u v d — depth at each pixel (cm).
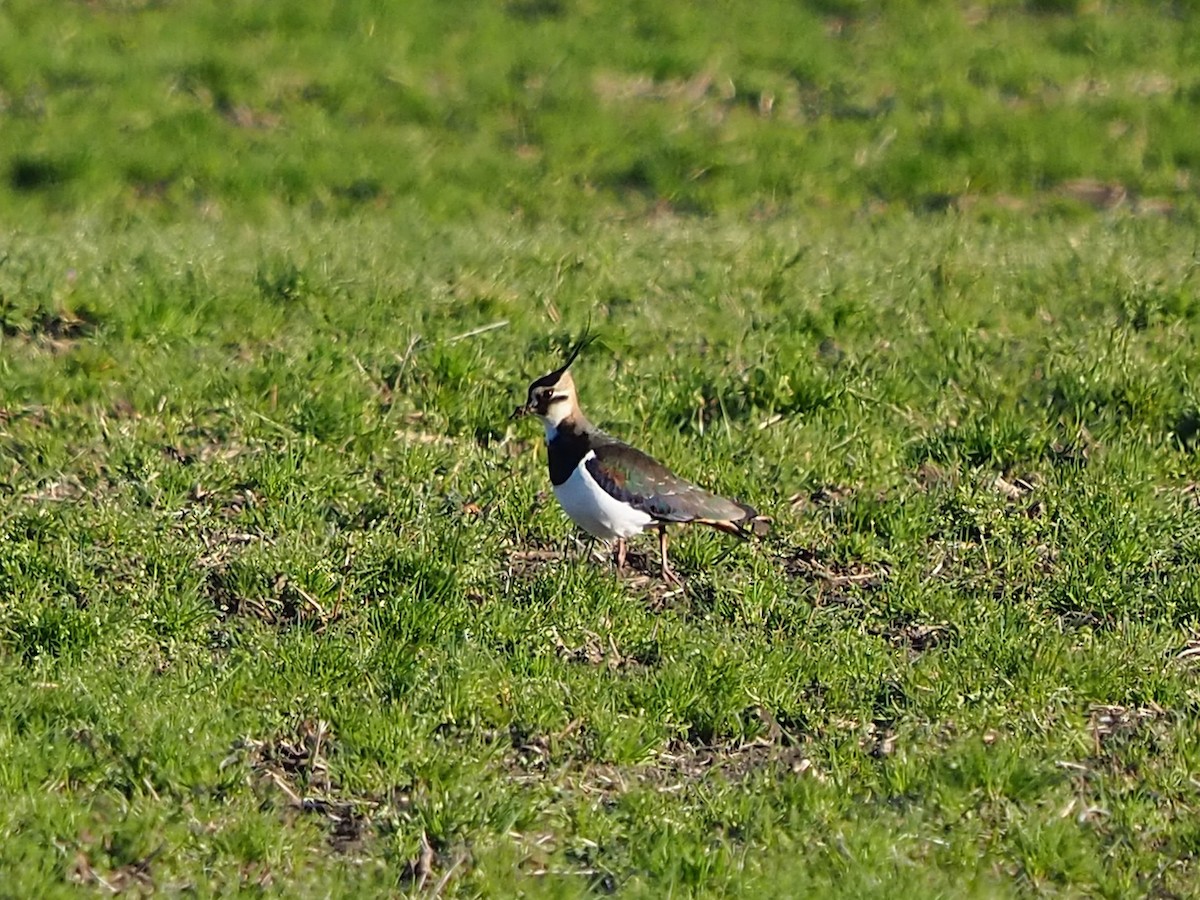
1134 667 1103
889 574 1244
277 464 1334
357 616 1166
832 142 2578
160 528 1252
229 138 2567
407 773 991
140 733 1002
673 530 1307
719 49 2900
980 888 901
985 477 1372
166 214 2342
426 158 2525
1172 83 2808
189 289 1636
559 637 1141
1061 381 1487
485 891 895
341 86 2717
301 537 1251
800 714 1061
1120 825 962
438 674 1071
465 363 1498
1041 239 2048
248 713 1028
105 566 1209
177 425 1410
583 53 2880
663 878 897
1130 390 1464
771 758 1021
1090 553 1258
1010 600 1202
